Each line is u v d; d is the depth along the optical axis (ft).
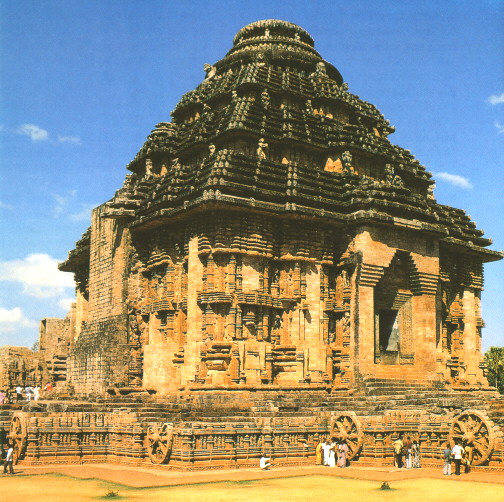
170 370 163.94
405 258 171.94
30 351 260.01
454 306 192.85
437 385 166.50
